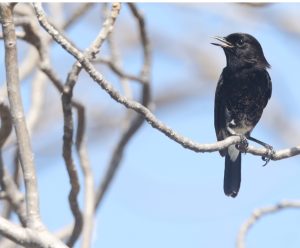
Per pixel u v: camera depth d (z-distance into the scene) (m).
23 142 7.52
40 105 11.85
